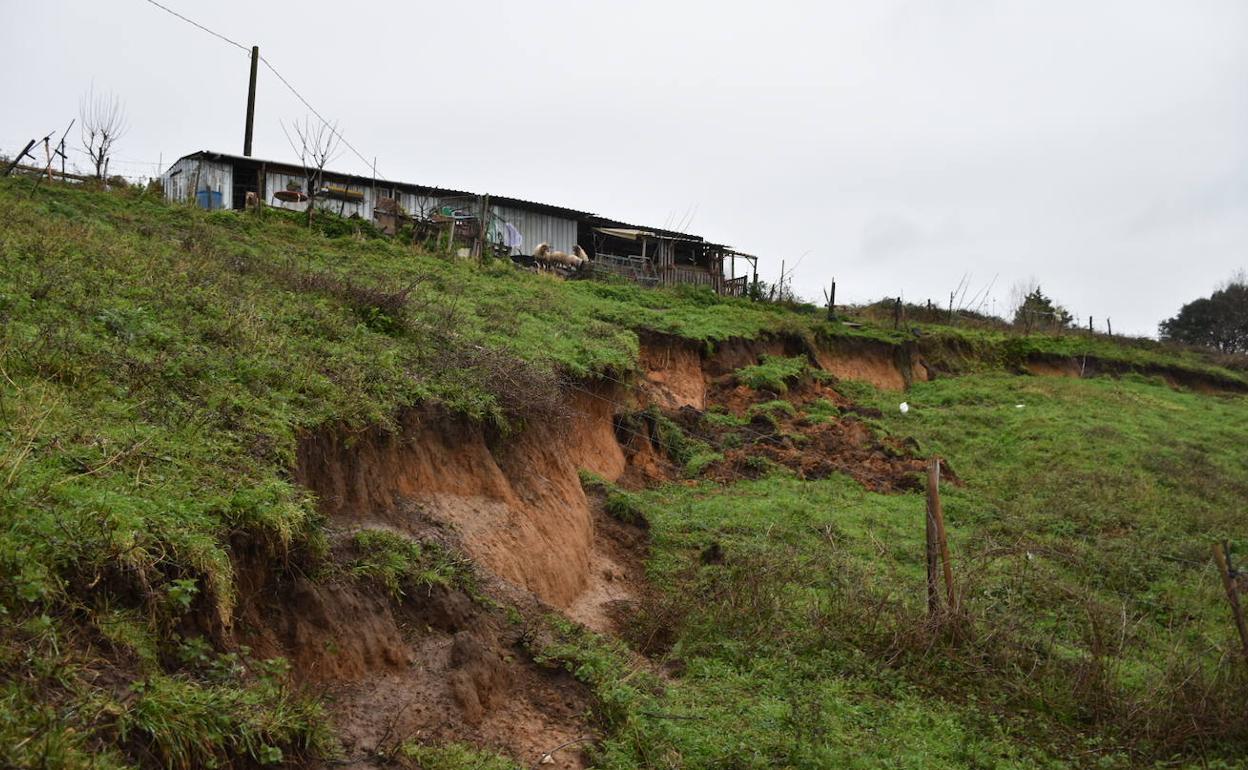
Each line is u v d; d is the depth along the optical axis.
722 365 25.19
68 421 6.82
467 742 6.96
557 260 30.30
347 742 6.25
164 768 4.80
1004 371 36.19
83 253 11.35
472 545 9.92
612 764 7.43
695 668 9.88
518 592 9.56
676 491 17.22
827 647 10.75
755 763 7.76
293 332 11.36
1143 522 17.88
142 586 5.51
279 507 7.00
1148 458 22.89
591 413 17.12
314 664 6.72
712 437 20.44
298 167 27.33
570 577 11.38
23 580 4.92
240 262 14.25
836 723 8.82
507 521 10.86
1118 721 9.55
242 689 5.58
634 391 19.17
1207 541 16.75
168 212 19.30
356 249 21.23
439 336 13.70
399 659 7.38
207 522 6.27
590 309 22.83
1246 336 68.88
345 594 7.36
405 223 26.94
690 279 36.00
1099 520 17.77
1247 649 9.79
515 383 12.93
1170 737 9.23
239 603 6.42
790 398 25.06
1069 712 9.82
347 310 13.14
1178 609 13.18
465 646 7.73
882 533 15.75
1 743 4.11
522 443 12.56
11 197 14.84
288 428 8.40
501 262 25.81
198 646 5.59
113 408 7.34
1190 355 47.62
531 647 8.67
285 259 16.30
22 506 5.43
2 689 4.45
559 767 7.27
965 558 12.90
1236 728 9.25
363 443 9.38
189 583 5.59
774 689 9.53
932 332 36.78
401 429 10.21
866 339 32.66
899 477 19.77
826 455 20.91
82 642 5.04
